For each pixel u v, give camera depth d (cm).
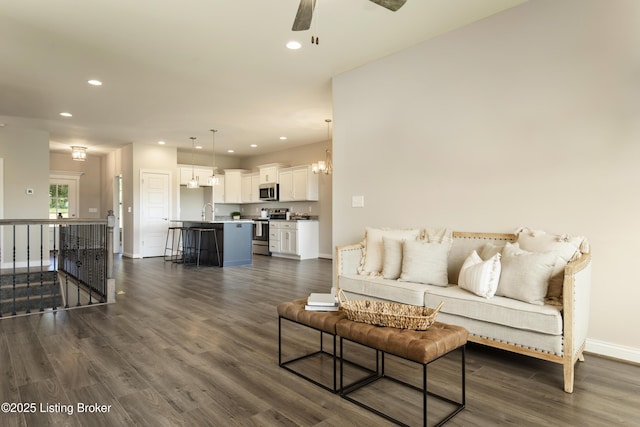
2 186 652
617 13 249
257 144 860
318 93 491
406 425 178
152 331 316
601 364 246
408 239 337
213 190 997
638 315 244
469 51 320
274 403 199
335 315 222
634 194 244
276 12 294
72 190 976
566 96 270
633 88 244
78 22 308
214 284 521
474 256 282
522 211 291
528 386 219
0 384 218
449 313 261
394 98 375
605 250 255
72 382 221
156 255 849
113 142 820
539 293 235
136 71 412
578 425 178
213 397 204
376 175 392
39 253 689
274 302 418
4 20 304
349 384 220
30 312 373
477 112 315
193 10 290
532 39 285
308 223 825
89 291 462
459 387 218
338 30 326
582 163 263
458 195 328
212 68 406
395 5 217
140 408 193
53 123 641
